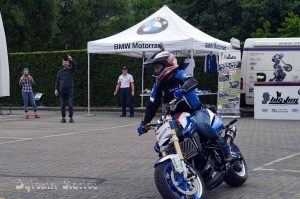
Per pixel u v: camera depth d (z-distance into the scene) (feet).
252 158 35.73
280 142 44.09
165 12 72.84
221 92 70.79
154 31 69.87
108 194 25.52
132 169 31.83
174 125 23.07
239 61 70.08
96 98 92.17
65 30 172.76
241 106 77.41
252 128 56.08
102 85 91.61
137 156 36.58
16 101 97.96
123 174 30.35
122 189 26.58
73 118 71.51
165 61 23.70
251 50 76.79
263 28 121.29
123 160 34.96
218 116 25.45
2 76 29.35
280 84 68.85
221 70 70.69
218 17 126.11
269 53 76.28
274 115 69.10
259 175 29.94
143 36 69.46
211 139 24.09
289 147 41.06
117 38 70.95
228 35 122.31
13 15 124.47
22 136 48.88
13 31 127.75
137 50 68.13
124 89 74.13
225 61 70.59
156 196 25.08
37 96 92.22
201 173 23.90
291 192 25.63
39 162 34.37
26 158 36.01
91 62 92.07
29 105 95.61
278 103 69.00
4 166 32.96
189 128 23.08
